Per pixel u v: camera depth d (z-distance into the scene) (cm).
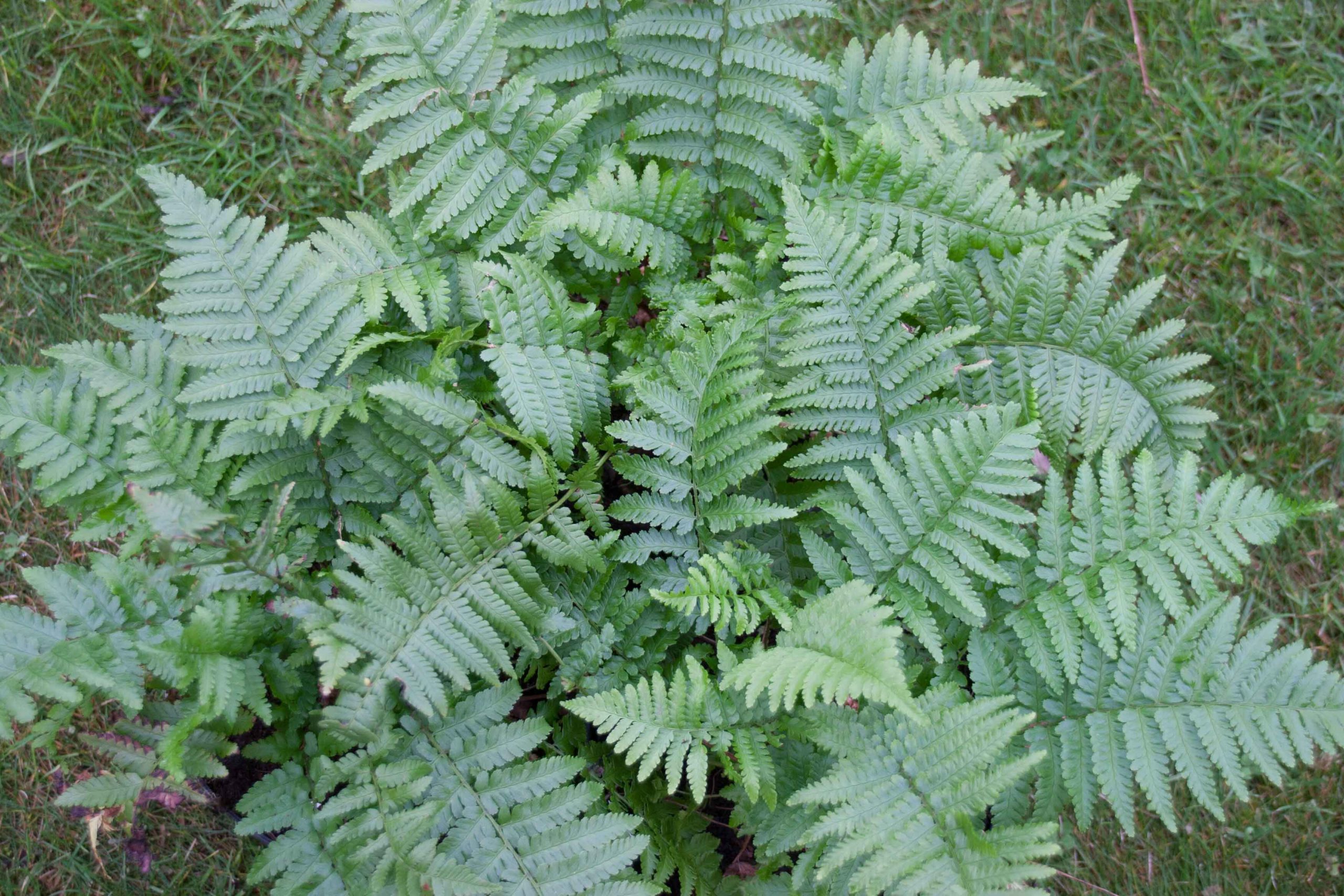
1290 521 224
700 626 234
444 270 255
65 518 340
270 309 228
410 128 239
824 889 215
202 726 214
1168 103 384
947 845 187
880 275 232
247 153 370
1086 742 223
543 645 230
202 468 224
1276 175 378
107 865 322
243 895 322
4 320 351
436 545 209
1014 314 245
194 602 204
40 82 365
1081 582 222
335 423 218
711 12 246
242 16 332
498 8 248
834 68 266
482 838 205
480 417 235
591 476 228
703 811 257
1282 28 386
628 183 242
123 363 226
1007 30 387
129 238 359
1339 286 374
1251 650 219
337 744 209
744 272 254
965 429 234
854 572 230
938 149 251
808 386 234
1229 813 335
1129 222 378
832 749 208
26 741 216
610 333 261
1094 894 329
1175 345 370
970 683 245
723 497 229
